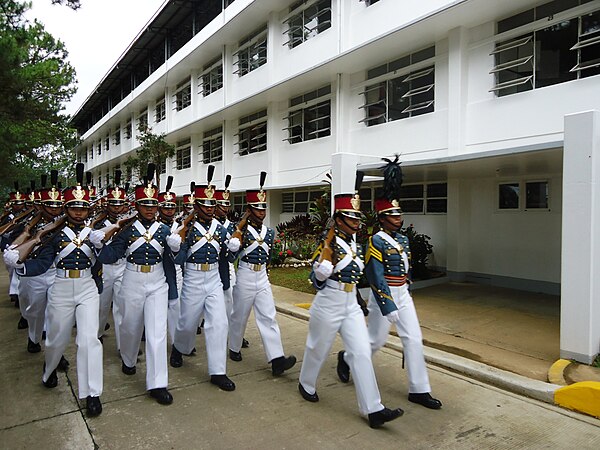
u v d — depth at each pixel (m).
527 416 4.21
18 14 11.73
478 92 9.56
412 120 10.95
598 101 7.75
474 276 10.81
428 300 8.93
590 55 7.96
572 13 8.12
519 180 9.93
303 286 10.59
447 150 10.14
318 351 4.36
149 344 4.50
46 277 5.75
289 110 15.14
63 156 34.94
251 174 17.16
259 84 15.78
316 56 13.15
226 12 16.23
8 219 8.95
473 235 10.81
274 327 5.30
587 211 5.14
